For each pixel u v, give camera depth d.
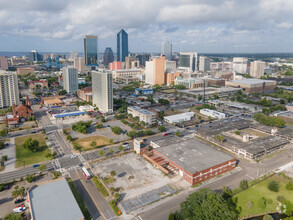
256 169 184.62
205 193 136.38
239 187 160.00
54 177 170.00
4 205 140.12
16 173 175.38
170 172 176.88
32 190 144.50
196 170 166.12
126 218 130.50
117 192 152.75
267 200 147.25
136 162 192.75
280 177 173.00
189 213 126.38
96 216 131.75
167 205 141.25
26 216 130.50
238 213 136.75
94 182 164.25
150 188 157.75
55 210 126.75
